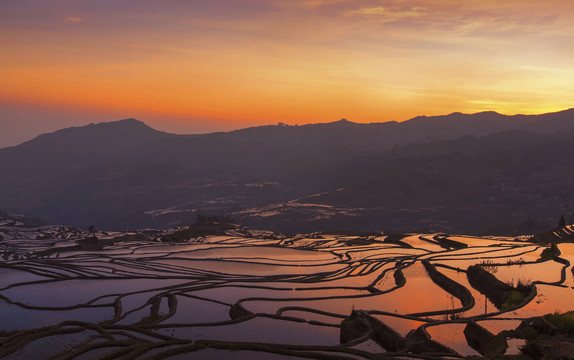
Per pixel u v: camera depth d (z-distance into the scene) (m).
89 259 75.44
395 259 72.69
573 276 51.81
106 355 28.42
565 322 29.81
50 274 59.50
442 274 56.12
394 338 32.88
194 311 43.09
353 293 50.38
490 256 72.50
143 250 90.56
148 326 36.88
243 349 30.30
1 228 147.25
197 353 29.52
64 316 41.59
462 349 31.30
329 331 37.06
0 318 41.00
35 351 31.25
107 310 43.56
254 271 66.06
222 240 114.56
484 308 41.56
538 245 89.31
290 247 94.56
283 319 39.78
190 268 68.19
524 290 44.72
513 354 27.80
